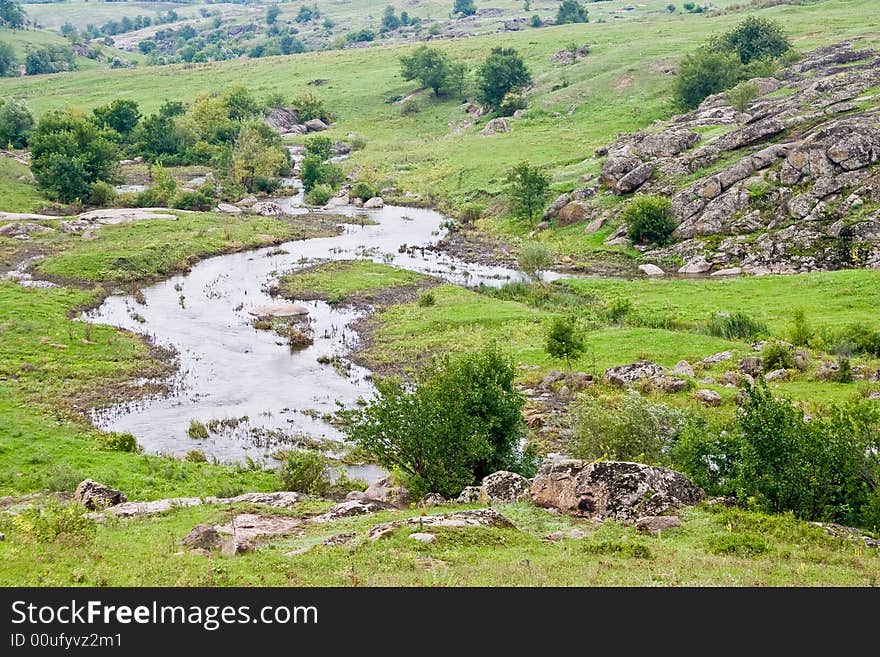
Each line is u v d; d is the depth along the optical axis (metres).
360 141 161.62
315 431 45.62
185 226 101.88
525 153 133.38
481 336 61.31
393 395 32.47
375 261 89.56
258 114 174.38
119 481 35.06
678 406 43.12
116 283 79.31
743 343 56.00
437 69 184.75
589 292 75.56
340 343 62.06
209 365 57.06
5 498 31.12
